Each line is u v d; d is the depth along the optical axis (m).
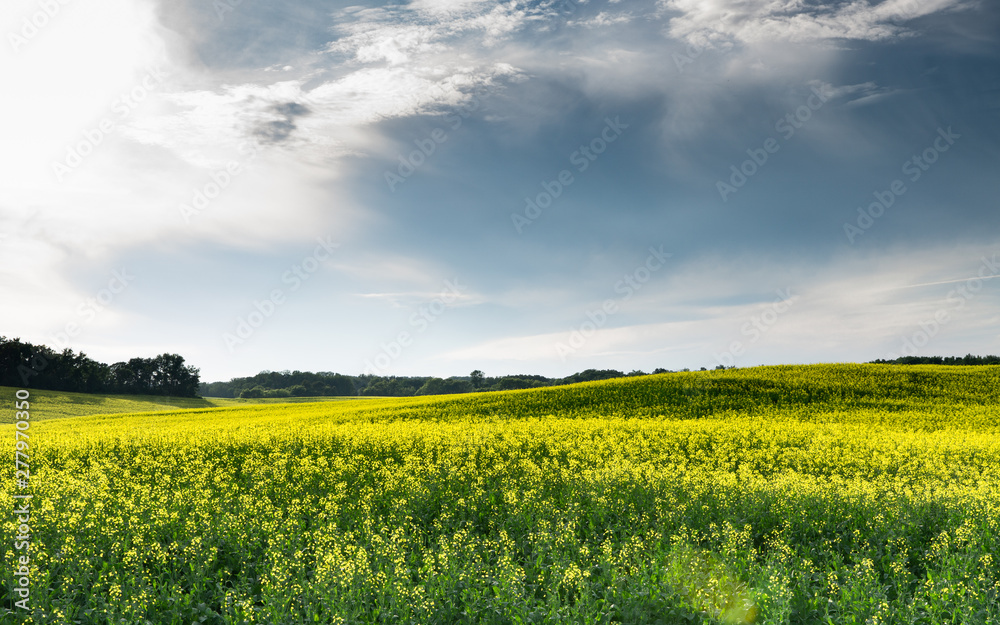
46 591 8.72
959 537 10.70
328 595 8.34
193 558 10.35
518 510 13.23
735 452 22.62
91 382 97.25
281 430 29.38
